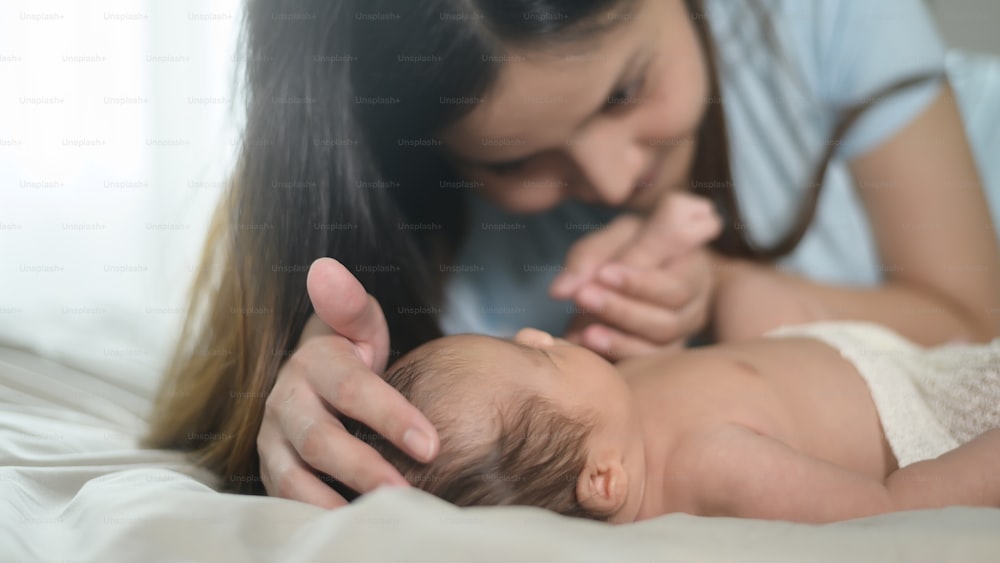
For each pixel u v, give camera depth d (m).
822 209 1.49
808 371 0.92
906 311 1.27
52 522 0.64
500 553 0.45
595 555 0.45
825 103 1.47
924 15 1.43
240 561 0.51
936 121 1.35
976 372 0.91
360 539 0.47
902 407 0.91
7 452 0.82
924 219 1.33
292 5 0.99
